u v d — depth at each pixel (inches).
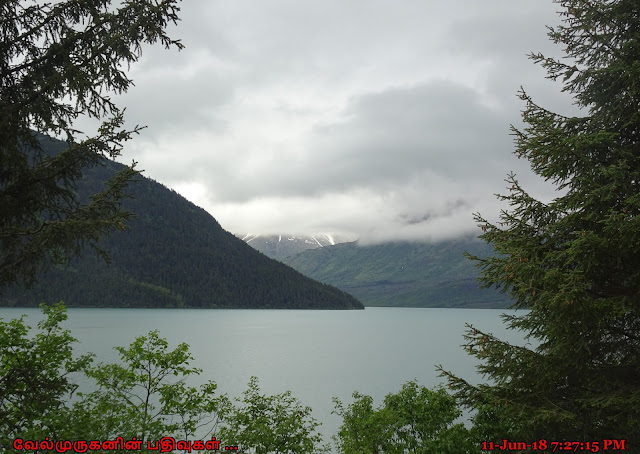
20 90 286.8
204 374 2630.4
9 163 269.6
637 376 342.3
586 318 312.8
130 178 305.4
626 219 293.0
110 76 282.4
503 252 343.0
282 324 7765.8
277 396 549.3
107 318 7165.4
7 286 287.9
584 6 373.4
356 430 596.1
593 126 381.4
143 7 277.9
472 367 3048.7
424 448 488.1
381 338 5565.9
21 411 284.4
